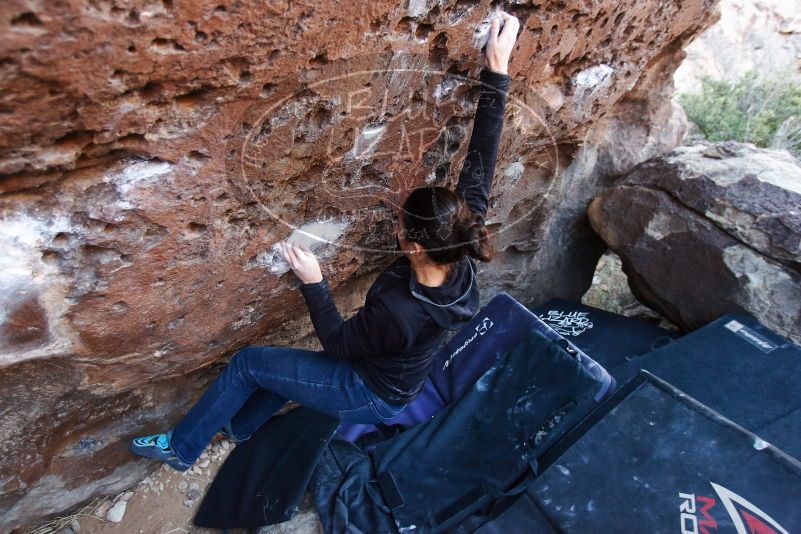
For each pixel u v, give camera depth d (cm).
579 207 288
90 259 116
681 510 161
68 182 103
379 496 189
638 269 255
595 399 192
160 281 130
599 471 175
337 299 211
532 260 277
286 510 182
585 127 220
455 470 192
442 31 124
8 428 148
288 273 161
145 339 142
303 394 158
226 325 161
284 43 100
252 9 91
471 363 226
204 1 86
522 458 184
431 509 182
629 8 170
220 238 132
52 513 180
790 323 215
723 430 175
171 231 121
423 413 222
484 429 200
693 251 236
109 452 181
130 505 196
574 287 304
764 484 161
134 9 81
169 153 107
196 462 207
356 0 103
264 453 201
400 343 130
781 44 569
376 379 147
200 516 194
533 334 218
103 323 129
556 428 186
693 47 548
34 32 75
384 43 117
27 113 85
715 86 443
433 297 127
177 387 188
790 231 214
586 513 167
